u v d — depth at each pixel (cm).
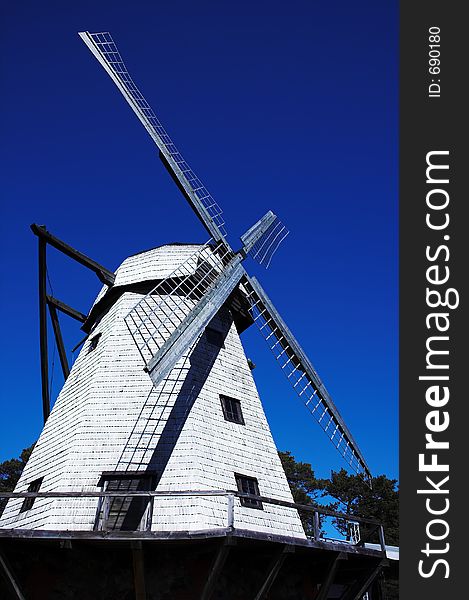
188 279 1800
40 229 1730
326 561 1398
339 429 1852
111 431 1441
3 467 4219
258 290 1875
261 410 1709
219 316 1836
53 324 1922
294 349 1839
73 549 1185
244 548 1272
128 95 1991
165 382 1544
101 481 1343
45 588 1171
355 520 1456
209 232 1942
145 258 1909
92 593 1196
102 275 1873
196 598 1194
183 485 1322
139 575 1119
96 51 1992
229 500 1141
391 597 3484
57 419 1650
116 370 1591
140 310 1734
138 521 1279
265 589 1195
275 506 1480
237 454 1501
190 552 1237
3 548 1125
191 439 1416
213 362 1680
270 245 2112
